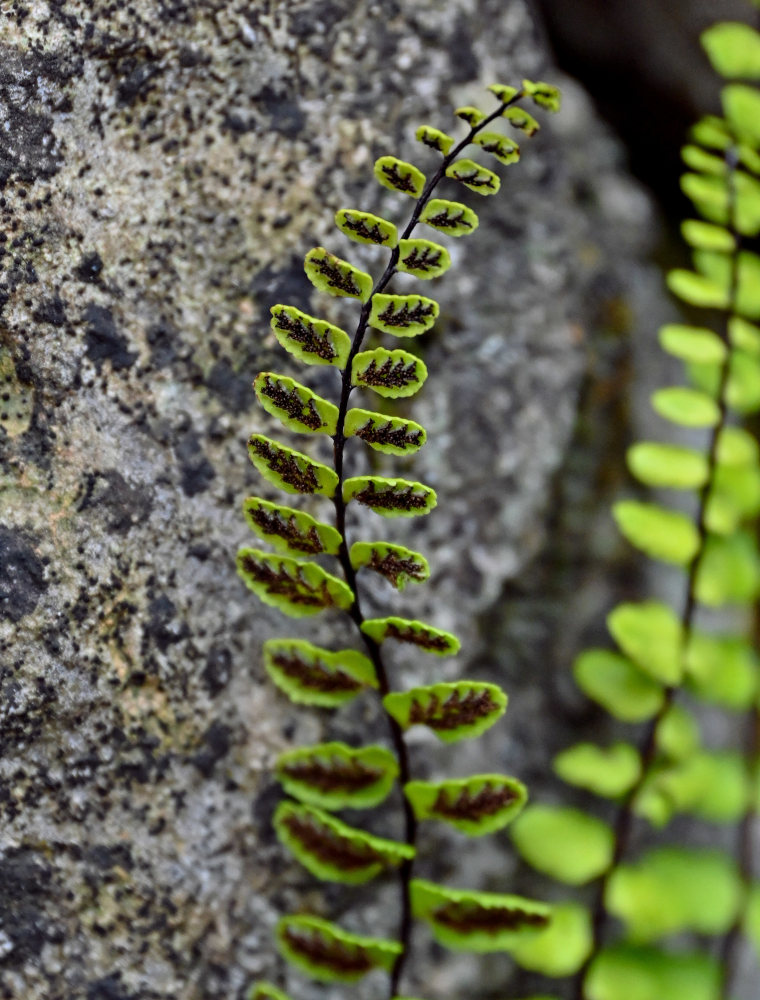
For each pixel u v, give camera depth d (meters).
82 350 0.15
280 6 0.15
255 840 0.16
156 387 0.15
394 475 0.16
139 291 0.15
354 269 0.14
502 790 0.15
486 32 0.16
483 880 0.17
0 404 0.15
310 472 0.14
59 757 0.15
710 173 0.17
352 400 0.16
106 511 0.15
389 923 0.16
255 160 0.15
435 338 0.16
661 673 0.17
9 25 0.15
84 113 0.15
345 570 0.14
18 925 0.15
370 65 0.16
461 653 0.17
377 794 0.15
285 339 0.14
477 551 0.17
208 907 0.16
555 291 0.17
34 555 0.15
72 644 0.15
